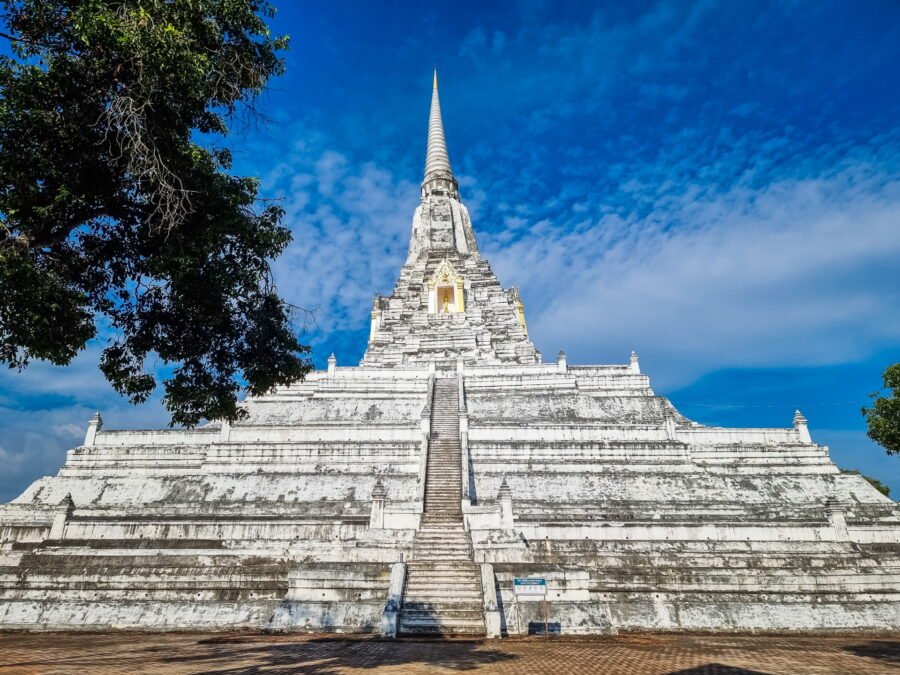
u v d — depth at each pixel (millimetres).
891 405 32812
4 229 11305
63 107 11727
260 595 23969
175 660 14672
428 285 64250
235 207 13828
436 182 81188
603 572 24641
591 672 13508
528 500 32531
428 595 22125
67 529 28188
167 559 25234
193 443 38156
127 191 13203
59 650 16688
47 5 11859
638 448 36531
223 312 14648
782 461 37188
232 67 13227
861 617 22766
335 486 33719
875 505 33688
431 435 37625
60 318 12133
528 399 42594
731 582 24328
